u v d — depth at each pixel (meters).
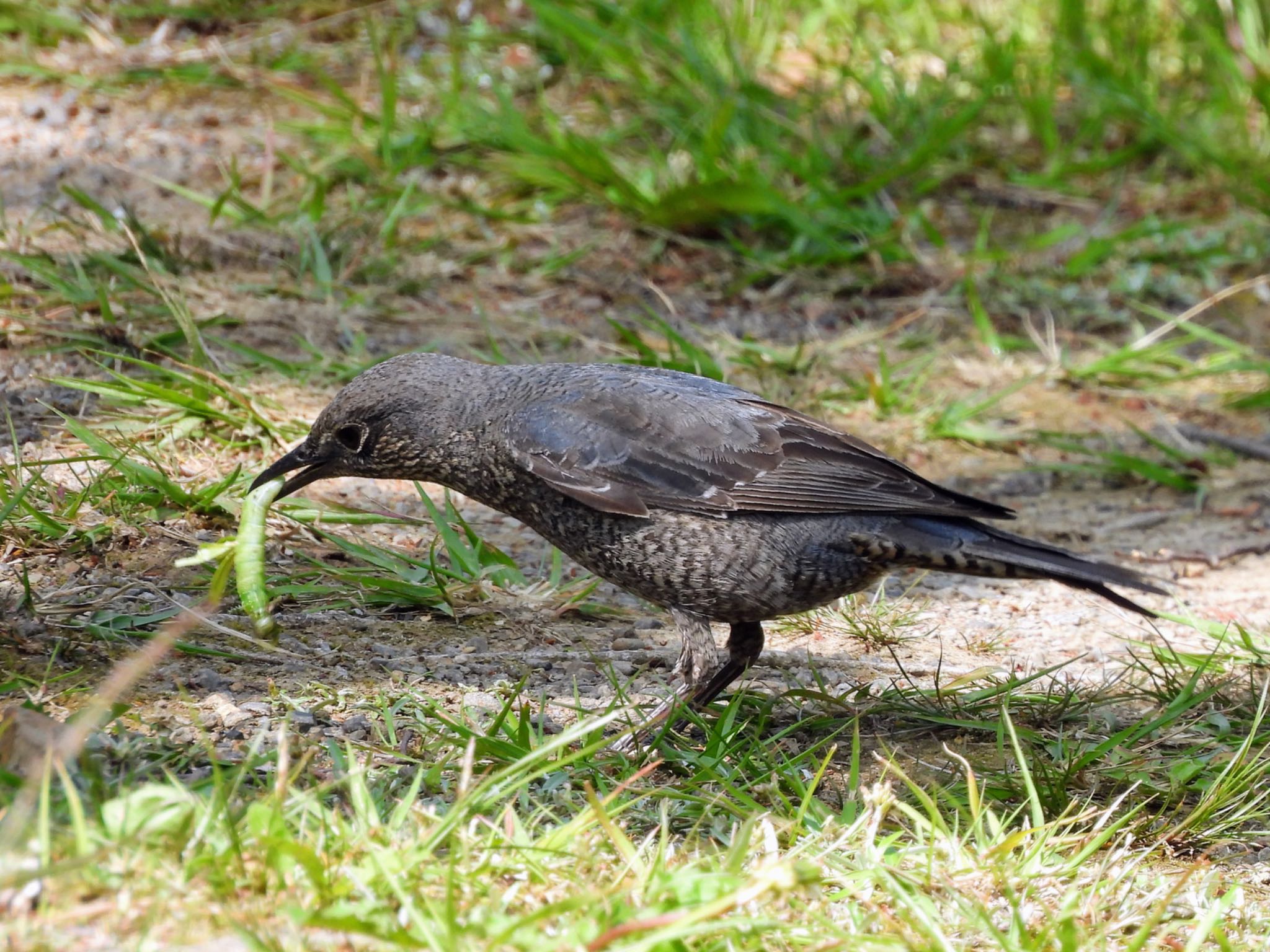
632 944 5.77
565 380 9.28
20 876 5.48
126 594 9.37
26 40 17.81
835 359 14.98
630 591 9.30
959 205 18.02
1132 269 17.16
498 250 15.62
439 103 17.47
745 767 8.28
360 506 11.45
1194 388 15.55
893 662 10.14
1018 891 7.12
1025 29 21.19
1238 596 11.70
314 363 12.94
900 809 7.60
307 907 5.91
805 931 6.31
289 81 17.83
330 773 7.49
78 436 10.55
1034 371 15.36
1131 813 7.71
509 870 6.45
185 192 14.80
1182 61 21.20
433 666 9.16
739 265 16.19
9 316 12.48
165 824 6.13
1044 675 9.80
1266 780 8.62
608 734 8.55
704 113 17.48
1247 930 7.11
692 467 8.91
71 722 7.15
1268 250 17.45
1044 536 12.55
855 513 9.01
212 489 10.57
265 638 9.04
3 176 15.23
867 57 20.00
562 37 18.72
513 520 11.74
